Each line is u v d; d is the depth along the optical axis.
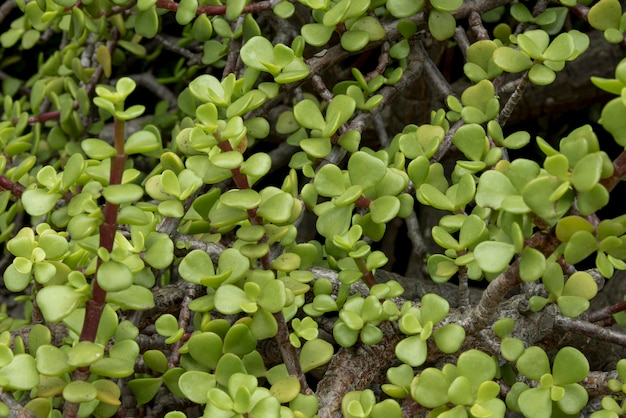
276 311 0.61
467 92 0.70
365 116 0.72
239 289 0.62
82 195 0.61
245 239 0.62
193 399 0.62
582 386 0.64
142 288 0.62
